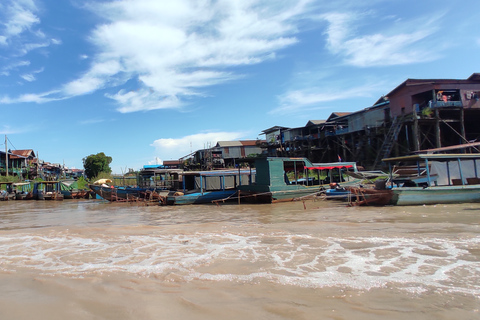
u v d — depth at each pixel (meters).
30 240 8.34
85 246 7.36
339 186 18.33
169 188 25.73
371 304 3.74
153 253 6.42
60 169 63.56
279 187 18.02
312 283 4.46
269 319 3.42
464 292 4.04
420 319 3.36
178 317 3.52
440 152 23.77
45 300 4.11
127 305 3.88
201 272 5.09
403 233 7.64
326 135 36.19
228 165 47.31
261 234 8.06
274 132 43.75
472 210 11.82
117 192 24.66
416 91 26.89
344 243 6.78
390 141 26.94
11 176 40.50
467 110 25.80
